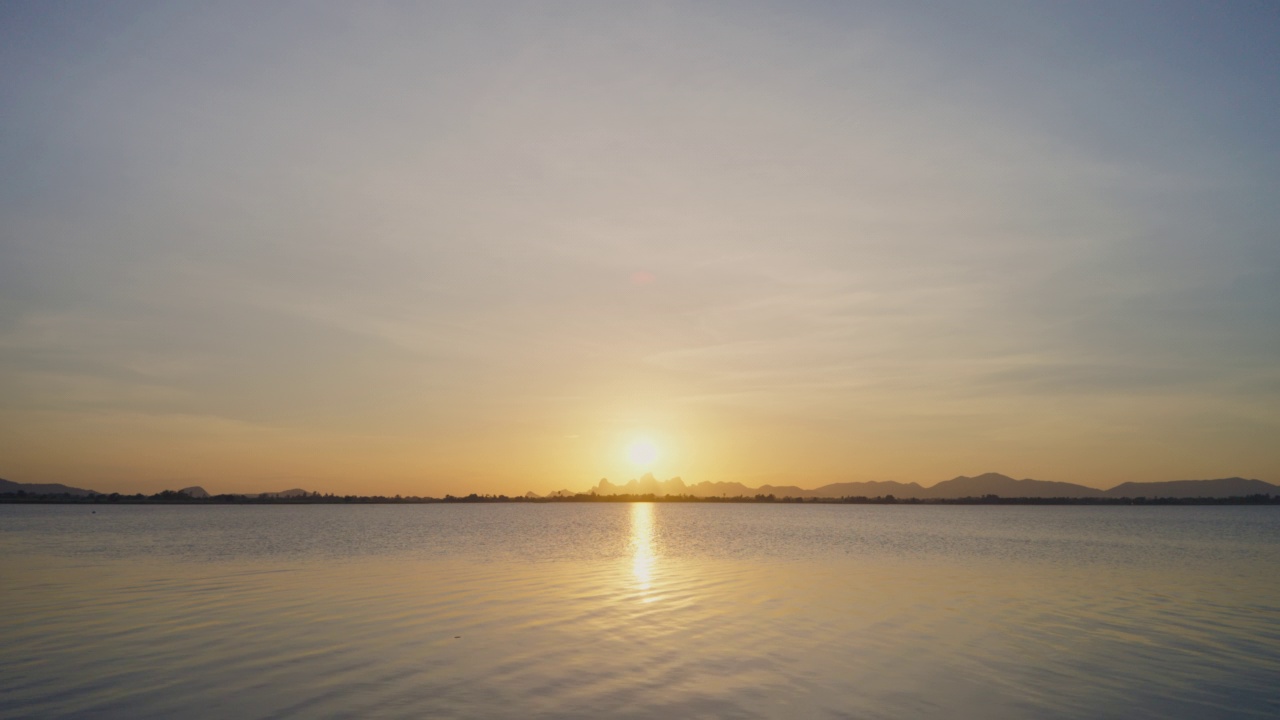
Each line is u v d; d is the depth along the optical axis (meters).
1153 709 17.05
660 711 16.44
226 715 16.02
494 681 18.73
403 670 19.77
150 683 18.44
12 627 25.67
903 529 119.12
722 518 196.12
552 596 33.84
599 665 20.44
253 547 66.44
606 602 32.06
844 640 24.06
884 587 37.88
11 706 16.61
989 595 35.03
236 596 33.47
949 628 26.30
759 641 23.80
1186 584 39.75
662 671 19.83
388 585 37.69
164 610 29.34
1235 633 25.70
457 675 19.28
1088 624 27.30
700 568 47.59
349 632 24.94
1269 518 192.12
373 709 16.44
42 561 50.84
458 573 43.69
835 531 111.69
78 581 38.97
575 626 26.28
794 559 55.53
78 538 79.50
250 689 17.94
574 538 87.19
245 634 24.52
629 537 90.62
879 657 21.62
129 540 76.19
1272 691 18.45
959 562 53.06
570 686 18.33
